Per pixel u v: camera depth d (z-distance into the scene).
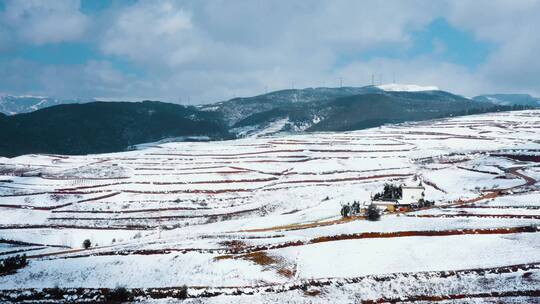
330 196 142.75
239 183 171.12
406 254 70.06
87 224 128.12
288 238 80.75
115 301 59.31
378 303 56.91
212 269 68.06
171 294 60.38
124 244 93.31
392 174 172.38
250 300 58.38
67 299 60.22
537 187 119.00
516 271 61.41
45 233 117.62
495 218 84.88
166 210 139.62
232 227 105.75
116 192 156.38
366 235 77.75
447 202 107.81
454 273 62.53
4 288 64.25
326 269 66.62
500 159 173.25
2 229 122.69
